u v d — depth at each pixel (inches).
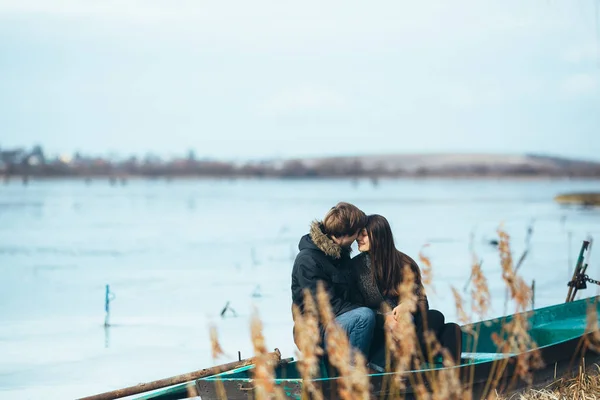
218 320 548.4
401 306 249.8
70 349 457.4
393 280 259.9
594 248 1110.4
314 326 205.5
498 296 601.6
